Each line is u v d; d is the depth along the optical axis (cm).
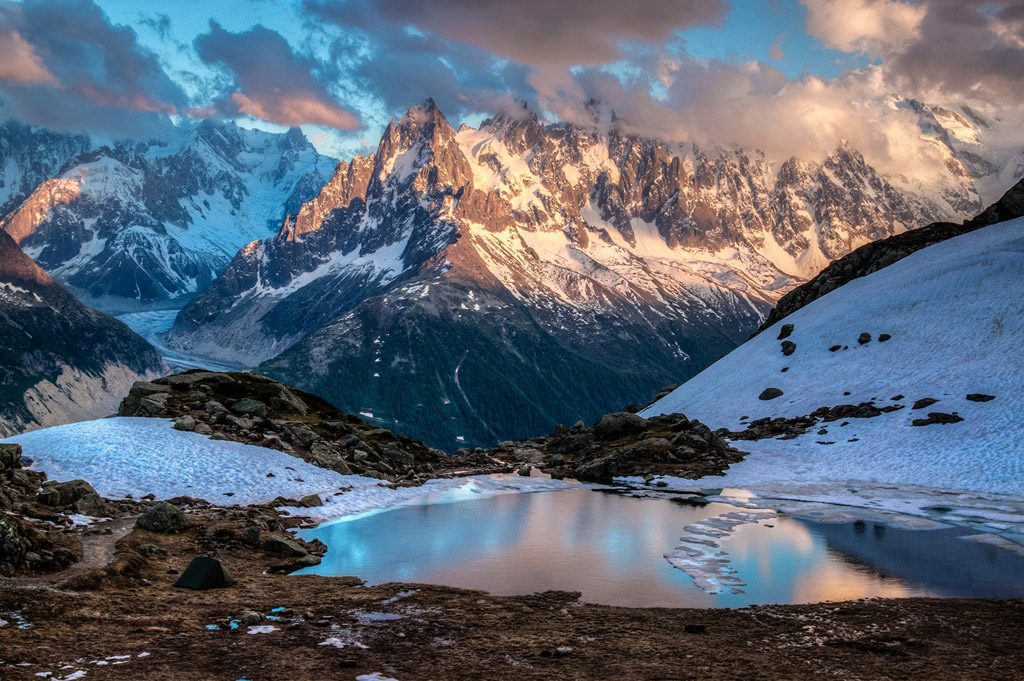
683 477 7206
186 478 5203
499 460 8762
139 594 2919
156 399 7075
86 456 5247
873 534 4631
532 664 2275
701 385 13150
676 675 2181
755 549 4178
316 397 9581
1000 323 9988
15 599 2664
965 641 2538
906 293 11994
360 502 5628
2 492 4147
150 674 2098
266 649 2359
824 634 2617
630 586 3369
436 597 3091
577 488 6844
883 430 8100
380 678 2125
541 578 3516
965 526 4875
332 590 3184
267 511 4869
